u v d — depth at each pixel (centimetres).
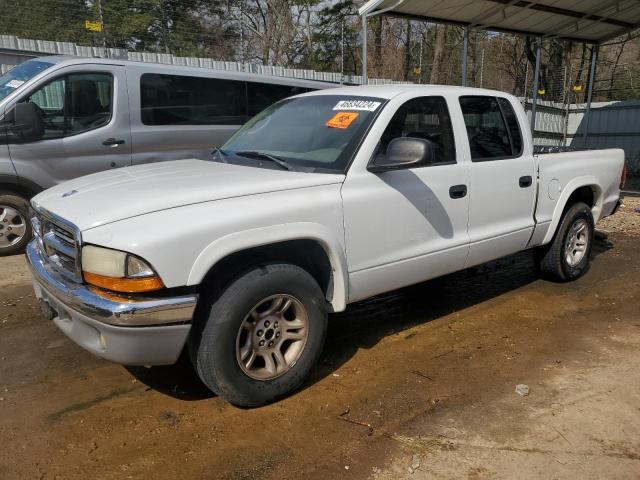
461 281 566
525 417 316
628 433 303
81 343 295
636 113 1689
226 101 759
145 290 267
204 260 278
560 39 1248
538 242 507
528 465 275
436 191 393
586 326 452
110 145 658
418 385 351
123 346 274
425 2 944
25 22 1419
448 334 432
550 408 326
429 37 2817
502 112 463
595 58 1307
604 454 285
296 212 314
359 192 346
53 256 317
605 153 576
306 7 2609
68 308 289
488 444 291
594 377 364
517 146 472
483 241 436
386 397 336
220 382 298
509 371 371
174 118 710
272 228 302
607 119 1756
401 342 416
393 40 2786
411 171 378
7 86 640
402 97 385
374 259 361
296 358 327
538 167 484
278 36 2473
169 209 283
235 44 1855
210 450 283
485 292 533
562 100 2020
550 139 1822
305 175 336
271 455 279
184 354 388
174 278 271
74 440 289
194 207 288
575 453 285
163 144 700
